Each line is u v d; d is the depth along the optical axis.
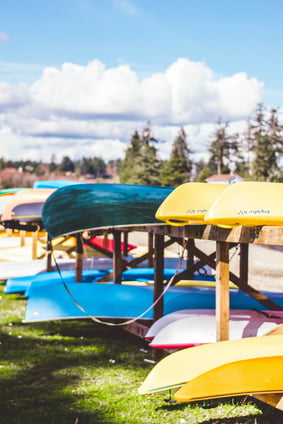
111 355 5.97
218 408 4.25
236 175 68.50
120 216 5.67
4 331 7.14
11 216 9.32
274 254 13.16
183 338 5.25
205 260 6.03
